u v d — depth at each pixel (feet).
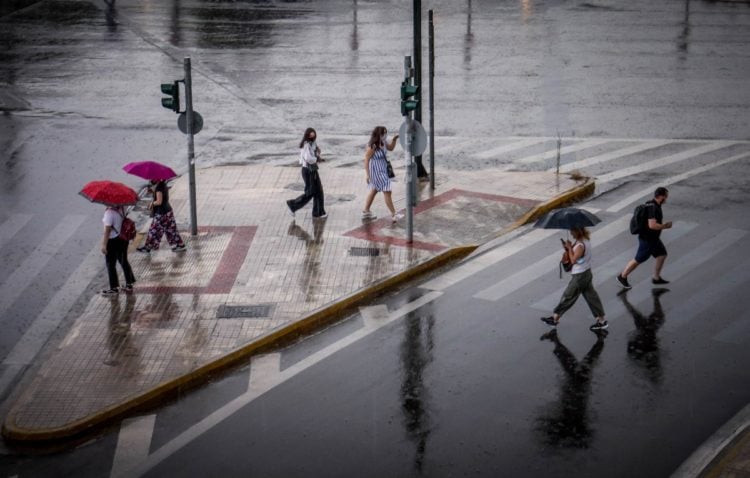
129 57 157.38
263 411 61.31
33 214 96.37
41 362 69.26
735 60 153.69
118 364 66.49
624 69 149.48
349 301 76.23
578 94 137.59
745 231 90.38
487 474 53.83
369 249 86.38
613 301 76.54
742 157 113.09
